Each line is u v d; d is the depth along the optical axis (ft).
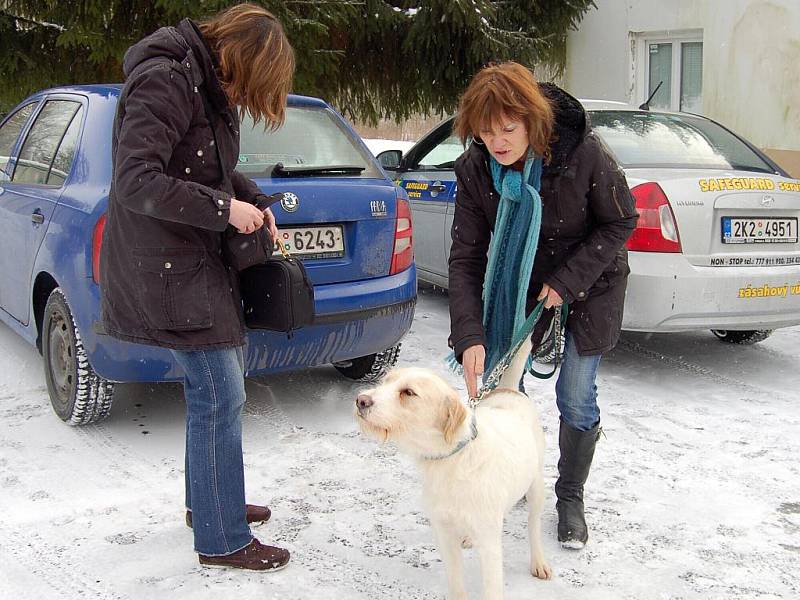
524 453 8.75
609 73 38.55
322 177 14.34
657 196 15.75
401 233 14.98
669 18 35.63
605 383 17.19
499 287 10.30
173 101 8.45
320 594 9.53
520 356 9.96
